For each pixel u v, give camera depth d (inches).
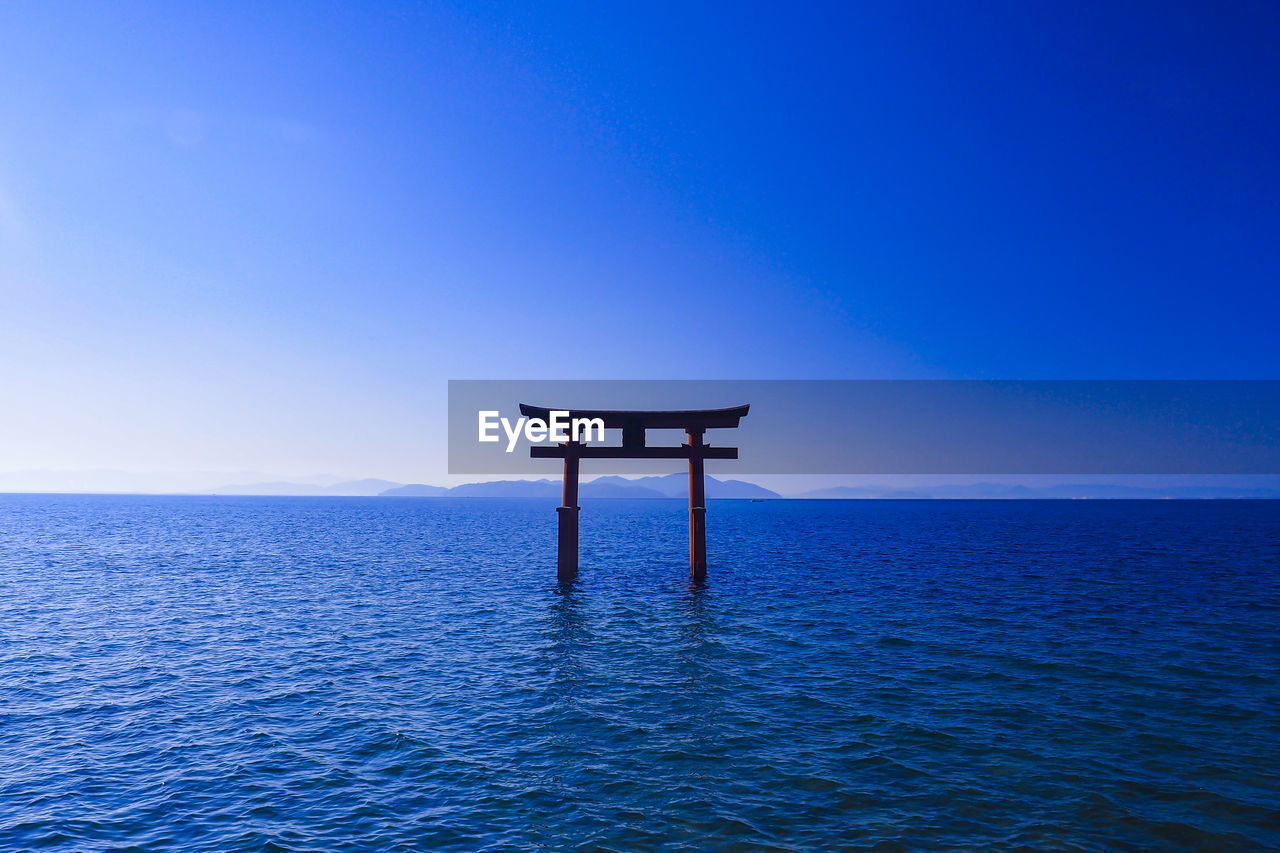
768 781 406.0
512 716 533.0
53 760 448.5
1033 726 495.5
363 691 602.5
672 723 513.0
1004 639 779.4
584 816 364.2
